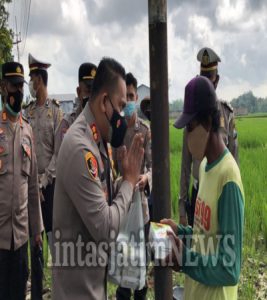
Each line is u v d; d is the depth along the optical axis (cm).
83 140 240
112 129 251
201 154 235
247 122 6038
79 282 252
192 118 227
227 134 480
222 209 224
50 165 518
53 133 549
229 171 224
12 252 395
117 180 274
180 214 494
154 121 273
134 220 273
